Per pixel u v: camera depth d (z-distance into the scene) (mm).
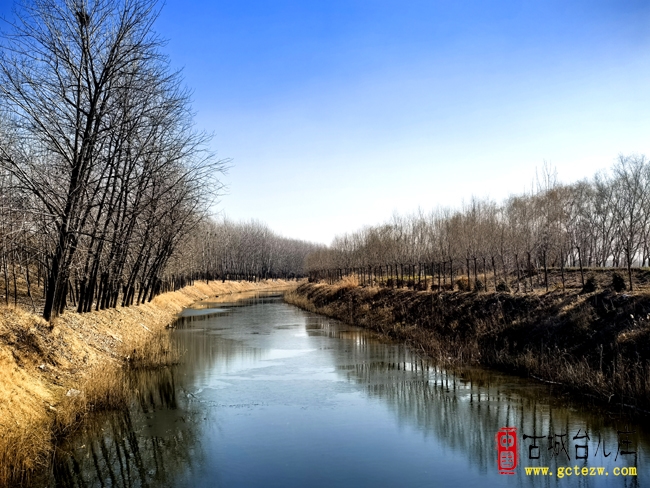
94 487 9984
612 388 14227
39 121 16391
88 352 18125
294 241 169750
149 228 28703
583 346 16844
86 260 22453
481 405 14977
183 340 28234
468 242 38688
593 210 42531
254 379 18859
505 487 9977
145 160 24547
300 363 21750
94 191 19656
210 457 11516
